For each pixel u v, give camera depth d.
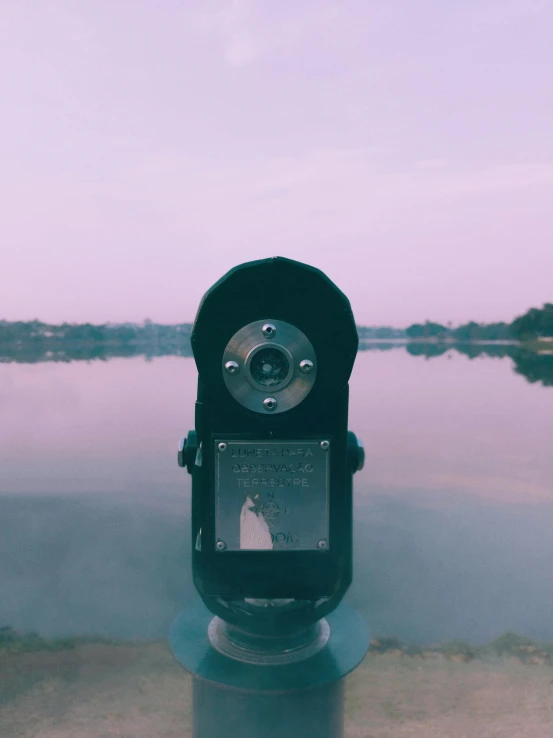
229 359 1.55
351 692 2.98
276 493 1.60
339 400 1.59
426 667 3.22
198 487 1.64
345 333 1.55
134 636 3.55
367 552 5.03
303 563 1.61
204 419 1.59
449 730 2.63
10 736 2.51
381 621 3.78
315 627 1.77
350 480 1.67
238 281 1.52
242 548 1.61
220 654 1.67
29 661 3.22
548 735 2.57
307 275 1.52
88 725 2.63
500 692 2.95
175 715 2.69
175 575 4.53
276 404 1.57
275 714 1.58
